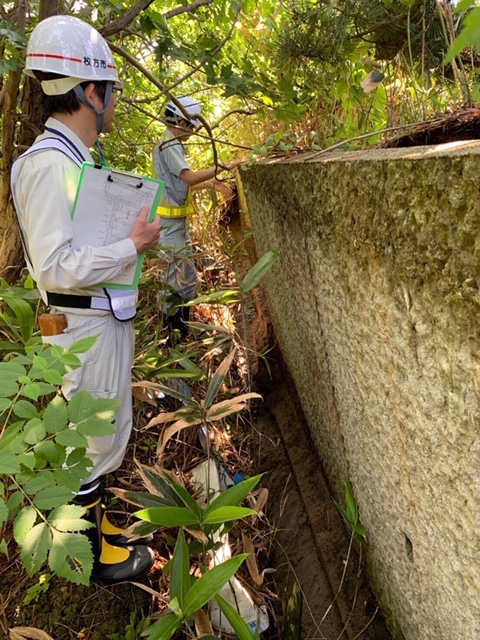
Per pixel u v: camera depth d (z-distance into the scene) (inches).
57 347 44.4
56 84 54.2
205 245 148.3
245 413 103.0
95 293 58.3
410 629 49.2
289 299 82.0
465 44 10.9
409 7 63.4
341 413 60.4
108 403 41.4
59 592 65.2
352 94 80.8
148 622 58.2
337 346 56.6
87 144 58.6
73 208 53.6
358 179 39.6
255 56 97.4
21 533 36.2
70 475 39.0
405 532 45.9
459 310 29.6
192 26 111.3
